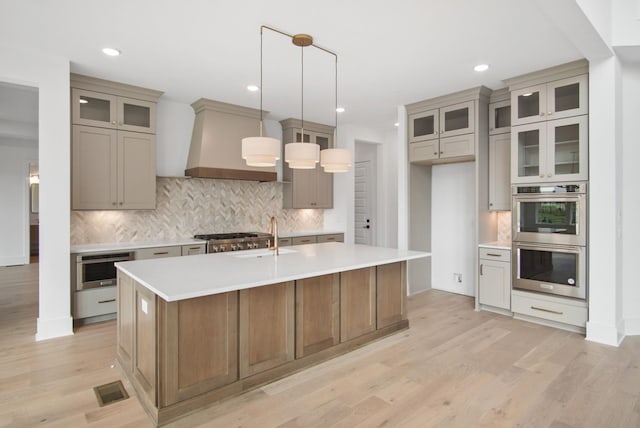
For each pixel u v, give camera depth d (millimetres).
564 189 3709
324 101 4941
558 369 2898
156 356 2186
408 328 3857
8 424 2174
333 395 2523
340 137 6395
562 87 3738
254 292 2615
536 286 3957
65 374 2807
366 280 3430
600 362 3020
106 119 4191
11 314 4266
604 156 3396
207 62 3605
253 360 2607
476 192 4461
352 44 3203
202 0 2508
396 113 5566
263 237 5184
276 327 2742
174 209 5035
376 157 6977
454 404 2406
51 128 3518
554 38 3090
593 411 2316
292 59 3527
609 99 3342
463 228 5293
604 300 3436
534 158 3996
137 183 4383
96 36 3066
